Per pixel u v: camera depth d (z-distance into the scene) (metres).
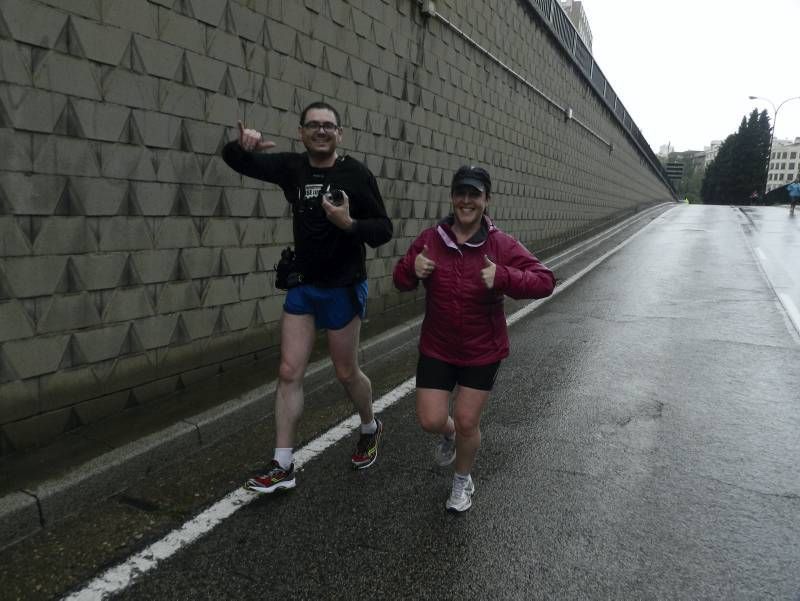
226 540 2.85
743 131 89.56
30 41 3.15
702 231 19.62
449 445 3.42
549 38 13.62
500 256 2.84
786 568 2.67
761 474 3.52
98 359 3.77
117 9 3.60
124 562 2.67
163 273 4.17
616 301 8.52
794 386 5.01
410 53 7.30
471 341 2.89
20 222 3.23
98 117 3.56
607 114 22.28
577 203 18.03
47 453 3.36
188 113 4.20
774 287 9.48
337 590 2.51
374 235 3.06
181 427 3.76
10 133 3.12
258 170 3.13
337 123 3.08
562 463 3.66
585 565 2.69
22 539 2.81
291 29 5.14
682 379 5.18
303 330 3.23
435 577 2.60
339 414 4.40
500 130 10.81
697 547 2.82
